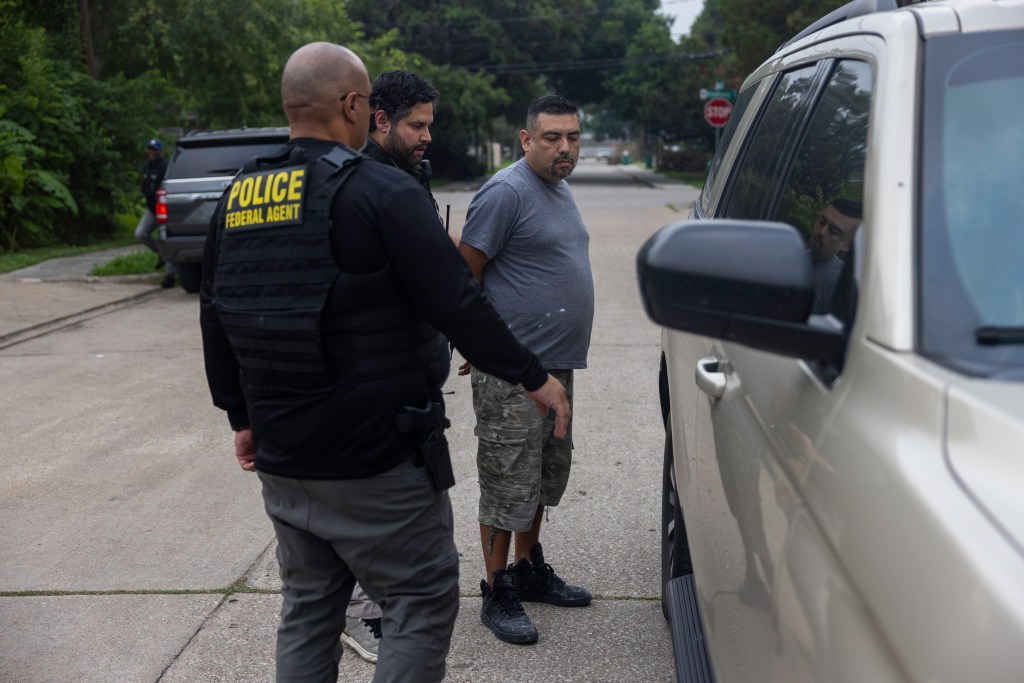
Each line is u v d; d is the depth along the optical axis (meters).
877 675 1.20
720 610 2.02
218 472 5.49
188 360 8.38
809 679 1.39
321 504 2.34
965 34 1.75
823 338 1.52
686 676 2.50
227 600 3.95
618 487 5.07
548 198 3.53
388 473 2.31
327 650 2.55
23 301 11.28
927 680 1.09
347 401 2.24
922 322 1.42
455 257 2.24
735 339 1.51
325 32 26.23
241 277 2.29
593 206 26.48
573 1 51.00
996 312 1.42
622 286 11.64
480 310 2.24
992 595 1.05
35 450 5.93
